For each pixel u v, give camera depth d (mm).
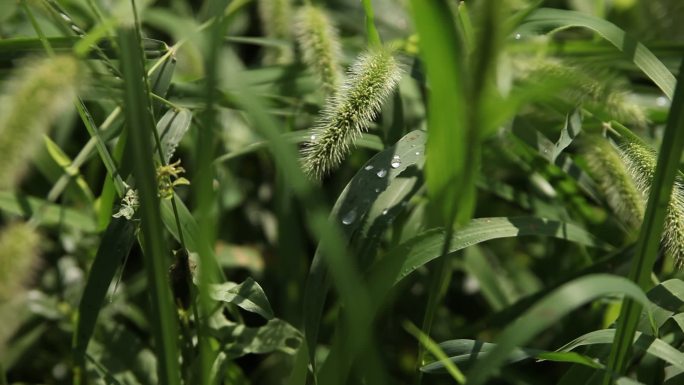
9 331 697
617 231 858
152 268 656
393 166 751
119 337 808
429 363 728
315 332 724
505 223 754
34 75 668
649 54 780
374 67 724
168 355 663
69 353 856
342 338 717
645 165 744
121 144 774
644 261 671
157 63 783
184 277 734
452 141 650
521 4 811
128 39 649
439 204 665
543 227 764
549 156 819
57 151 804
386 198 760
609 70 845
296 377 742
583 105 787
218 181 825
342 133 720
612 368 685
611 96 772
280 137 628
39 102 666
